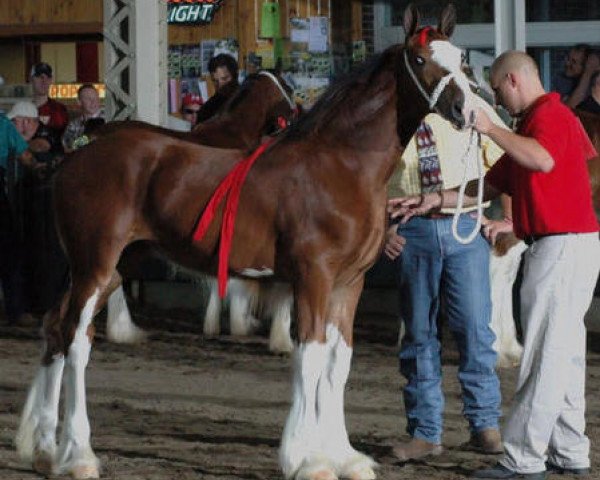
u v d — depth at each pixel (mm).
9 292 16297
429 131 8953
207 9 21062
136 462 8953
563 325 8109
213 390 11961
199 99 18547
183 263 8789
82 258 8766
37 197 16109
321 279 8258
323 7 21062
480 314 8969
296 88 20844
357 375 12727
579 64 16859
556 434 8523
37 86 18609
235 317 15273
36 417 8750
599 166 14117
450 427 10250
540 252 8156
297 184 8320
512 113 8406
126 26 15961
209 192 8586
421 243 8820
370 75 8383
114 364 13359
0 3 22812
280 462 8148
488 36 21266
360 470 8367
